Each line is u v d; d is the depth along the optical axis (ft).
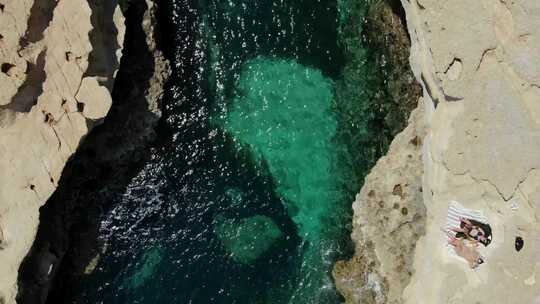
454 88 68.33
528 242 66.44
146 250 87.66
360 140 83.87
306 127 86.07
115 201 88.02
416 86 79.30
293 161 86.17
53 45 76.43
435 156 71.15
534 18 63.26
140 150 87.30
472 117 67.92
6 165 77.87
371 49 82.94
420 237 74.64
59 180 80.28
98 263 87.45
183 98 88.17
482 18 65.77
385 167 79.82
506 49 65.10
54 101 77.41
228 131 87.71
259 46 87.35
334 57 85.20
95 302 87.35
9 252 78.23
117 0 81.30
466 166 69.00
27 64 74.54
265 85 87.15
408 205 77.71
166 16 88.17
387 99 81.97
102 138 84.89
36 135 77.92
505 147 66.54
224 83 87.97
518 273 67.31
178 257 87.04
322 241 84.89
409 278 76.95
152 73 86.12
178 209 87.76
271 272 85.56
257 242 85.97
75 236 86.94
